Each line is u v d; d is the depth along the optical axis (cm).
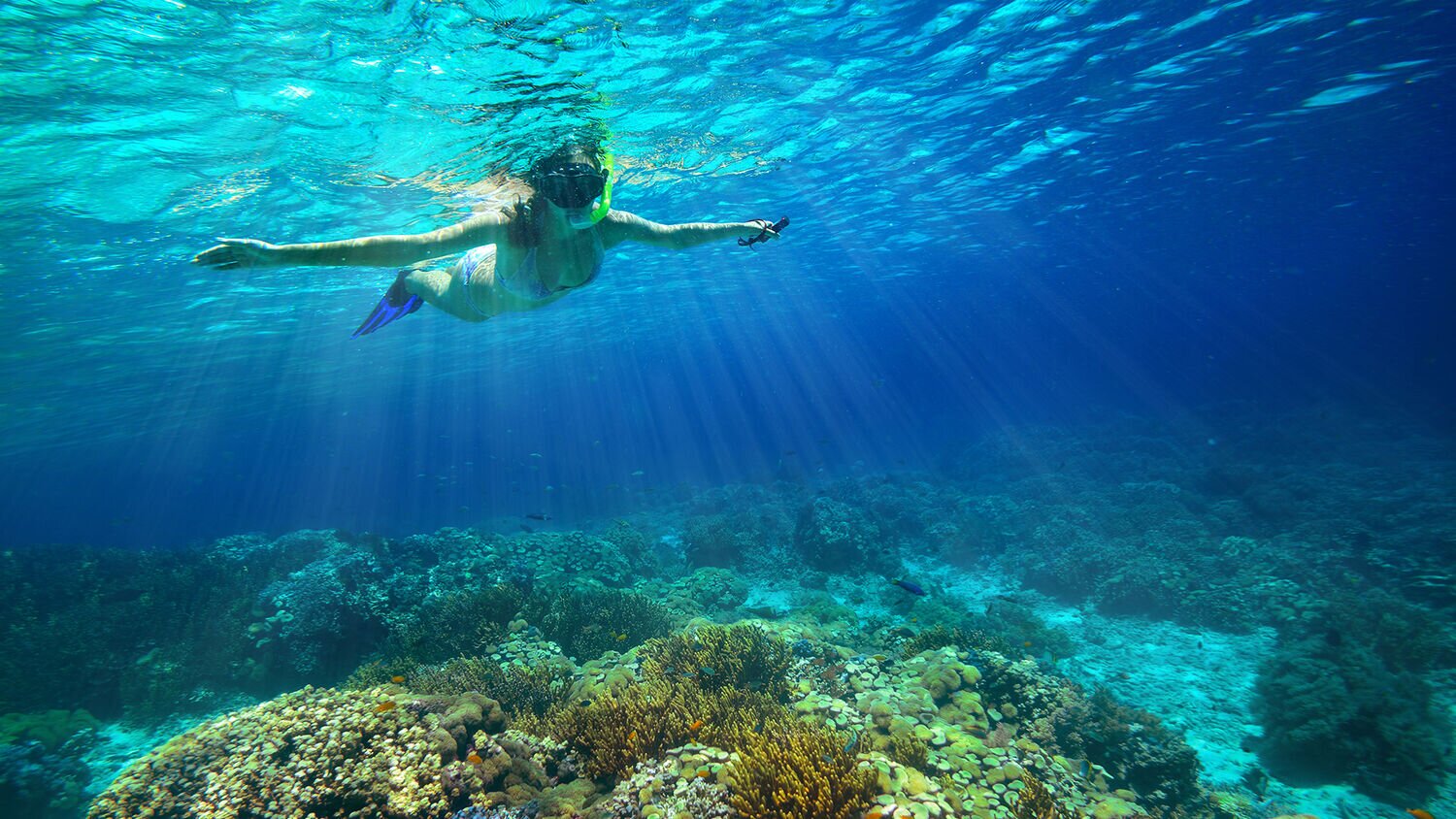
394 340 3231
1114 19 1160
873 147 1666
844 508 2056
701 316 4966
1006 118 1592
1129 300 9844
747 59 1041
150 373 2680
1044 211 2798
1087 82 1429
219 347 2495
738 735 618
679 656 833
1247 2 1169
